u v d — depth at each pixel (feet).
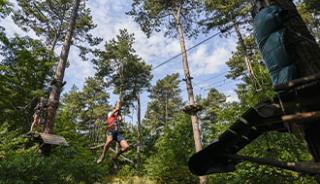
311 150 10.19
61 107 70.59
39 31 77.82
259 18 11.71
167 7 64.44
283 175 28.89
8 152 33.86
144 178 69.92
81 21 70.44
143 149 107.76
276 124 13.75
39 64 67.56
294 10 11.29
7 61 63.21
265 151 30.12
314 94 9.98
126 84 109.29
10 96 62.08
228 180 33.47
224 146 14.87
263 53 11.33
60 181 31.99
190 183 66.49
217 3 63.77
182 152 67.62
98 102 140.77
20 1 58.39
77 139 61.11
